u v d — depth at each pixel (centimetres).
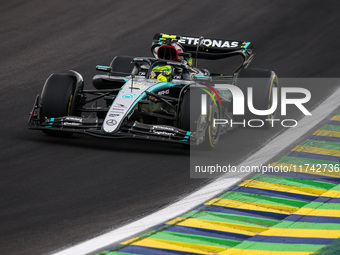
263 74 4656
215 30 7300
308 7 8025
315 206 3158
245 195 3278
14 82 5531
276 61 6512
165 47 4338
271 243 2694
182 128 3862
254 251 2606
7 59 6144
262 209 3105
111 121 3781
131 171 3550
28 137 4112
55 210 2975
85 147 3931
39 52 6381
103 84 4416
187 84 3984
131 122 3881
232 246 2678
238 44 4741
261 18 7675
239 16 7719
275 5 8094
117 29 7156
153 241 2683
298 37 7150
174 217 2956
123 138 3759
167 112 4191
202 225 2880
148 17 7562
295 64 6444
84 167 3569
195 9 7881
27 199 3088
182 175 3541
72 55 6356
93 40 6800
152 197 3203
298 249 2630
